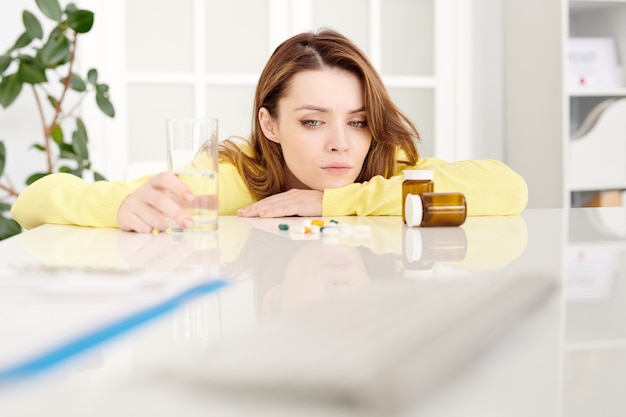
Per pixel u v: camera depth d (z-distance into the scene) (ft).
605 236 2.92
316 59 5.00
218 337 1.22
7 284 1.59
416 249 2.53
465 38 10.80
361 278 1.87
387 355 0.91
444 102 10.80
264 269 2.08
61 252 2.63
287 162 5.20
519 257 2.28
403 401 0.79
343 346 0.98
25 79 8.13
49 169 8.50
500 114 11.08
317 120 5.00
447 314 1.16
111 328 1.25
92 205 3.67
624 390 0.95
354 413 0.80
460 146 10.87
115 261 2.34
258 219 4.11
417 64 10.73
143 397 0.88
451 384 0.93
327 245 2.68
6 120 9.46
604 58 10.22
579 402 0.90
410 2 10.63
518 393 0.94
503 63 11.04
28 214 4.08
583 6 10.39
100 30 9.70
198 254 2.48
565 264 2.12
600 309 1.46
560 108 9.75
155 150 9.96
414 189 3.54
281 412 0.82
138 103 9.87
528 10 10.36
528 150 10.50
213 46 10.05
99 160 9.75
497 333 1.12
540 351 1.13
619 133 9.96
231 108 10.15
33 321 1.27
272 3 10.14
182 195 3.20
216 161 3.25
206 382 0.88
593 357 1.10
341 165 5.02
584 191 10.46
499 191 4.15
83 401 0.88
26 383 0.96
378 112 5.05
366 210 4.24
